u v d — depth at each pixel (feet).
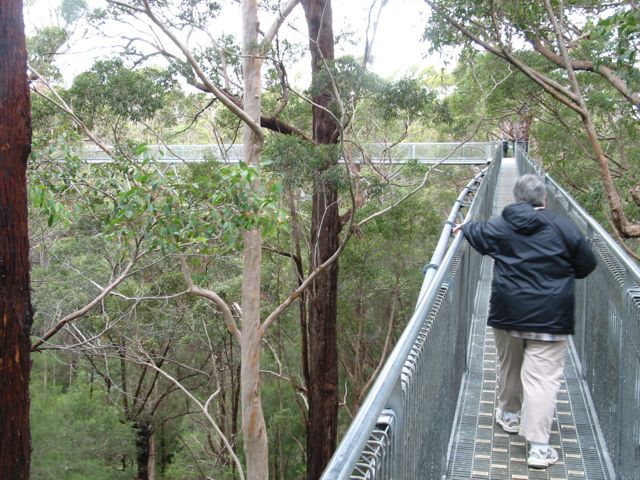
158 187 32.94
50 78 57.06
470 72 93.20
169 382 96.17
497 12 54.03
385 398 6.19
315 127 55.52
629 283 12.11
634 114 69.51
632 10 36.86
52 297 62.59
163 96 53.78
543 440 13.12
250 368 46.29
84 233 52.19
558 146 92.58
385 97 51.72
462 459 13.56
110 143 58.29
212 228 33.60
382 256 101.81
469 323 19.54
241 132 89.40
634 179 70.59
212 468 89.40
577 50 66.28
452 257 12.87
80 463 71.51
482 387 17.26
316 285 60.34
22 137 25.66
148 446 93.25
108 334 68.90
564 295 12.74
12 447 25.73
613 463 13.07
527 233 12.90
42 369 90.53
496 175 55.42
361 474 5.82
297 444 102.68
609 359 13.87
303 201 84.12
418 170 66.85
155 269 73.67
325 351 60.49
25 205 26.12
